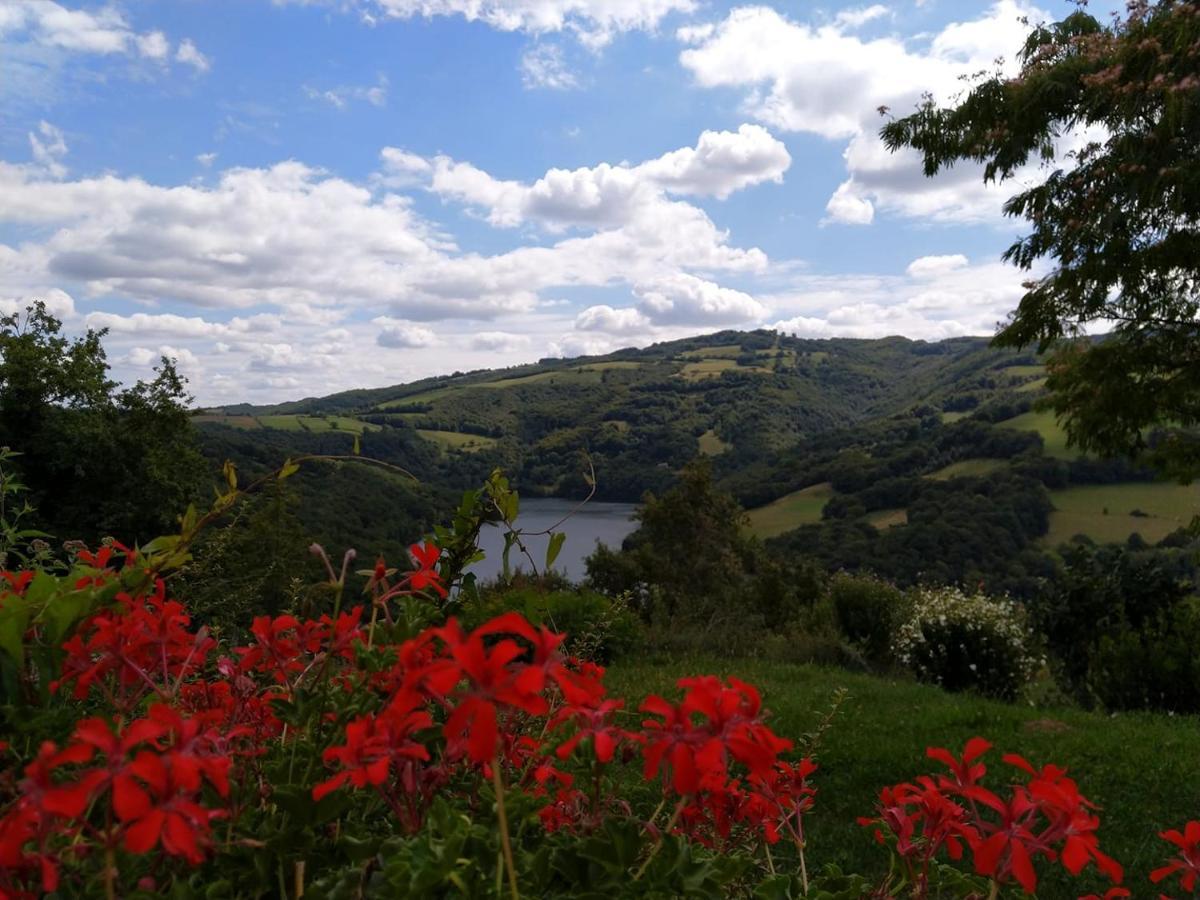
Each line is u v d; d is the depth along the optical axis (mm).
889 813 991
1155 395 7434
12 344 19938
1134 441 8039
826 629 11430
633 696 6949
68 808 576
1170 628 7570
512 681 637
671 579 21203
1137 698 7273
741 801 1079
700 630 11234
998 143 7180
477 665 641
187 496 20828
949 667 9336
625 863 770
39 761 585
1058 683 8750
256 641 996
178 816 609
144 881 701
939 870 993
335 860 837
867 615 11938
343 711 882
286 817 803
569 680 683
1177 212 6453
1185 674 7047
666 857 771
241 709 990
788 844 1652
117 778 593
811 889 940
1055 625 8555
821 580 16297
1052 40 7328
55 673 864
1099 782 4867
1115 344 7680
